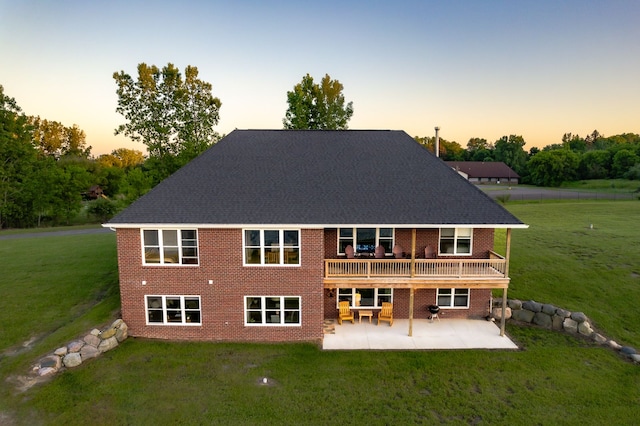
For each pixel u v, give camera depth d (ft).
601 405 43.34
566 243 97.96
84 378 47.44
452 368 50.83
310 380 47.93
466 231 65.36
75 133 361.30
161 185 63.00
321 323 59.11
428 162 71.51
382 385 46.98
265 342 58.54
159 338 59.11
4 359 51.49
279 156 71.36
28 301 68.80
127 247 57.57
